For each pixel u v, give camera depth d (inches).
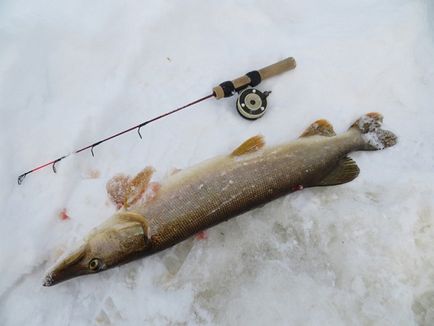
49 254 22.6
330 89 27.8
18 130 23.5
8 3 24.8
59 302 22.3
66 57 25.1
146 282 23.0
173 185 22.5
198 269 23.6
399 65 28.6
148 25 26.2
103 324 22.3
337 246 24.7
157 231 21.8
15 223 22.4
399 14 29.2
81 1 25.8
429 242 24.9
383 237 24.8
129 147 24.9
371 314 23.5
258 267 24.1
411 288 24.1
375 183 26.4
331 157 25.1
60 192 23.1
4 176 22.6
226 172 23.1
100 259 21.0
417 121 27.9
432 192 25.9
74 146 23.8
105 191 24.0
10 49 24.1
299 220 25.1
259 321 23.1
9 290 21.9
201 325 22.8
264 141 24.5
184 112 26.1
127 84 25.5
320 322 23.3
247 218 25.0
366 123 26.6
